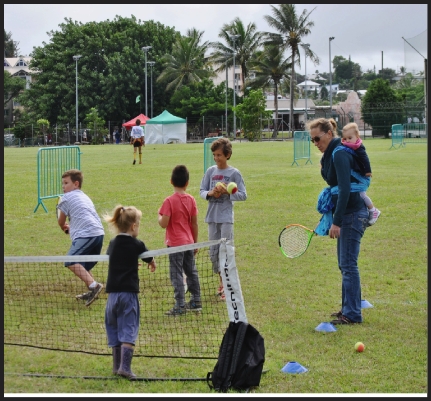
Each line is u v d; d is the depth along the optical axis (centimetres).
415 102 5725
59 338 579
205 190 718
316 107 8138
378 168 2231
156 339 574
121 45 7300
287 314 648
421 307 673
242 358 473
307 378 488
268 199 1470
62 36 7406
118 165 2534
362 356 535
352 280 622
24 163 2781
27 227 1141
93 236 695
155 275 792
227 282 483
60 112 7075
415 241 998
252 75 7750
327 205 643
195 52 7400
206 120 6656
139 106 7238
